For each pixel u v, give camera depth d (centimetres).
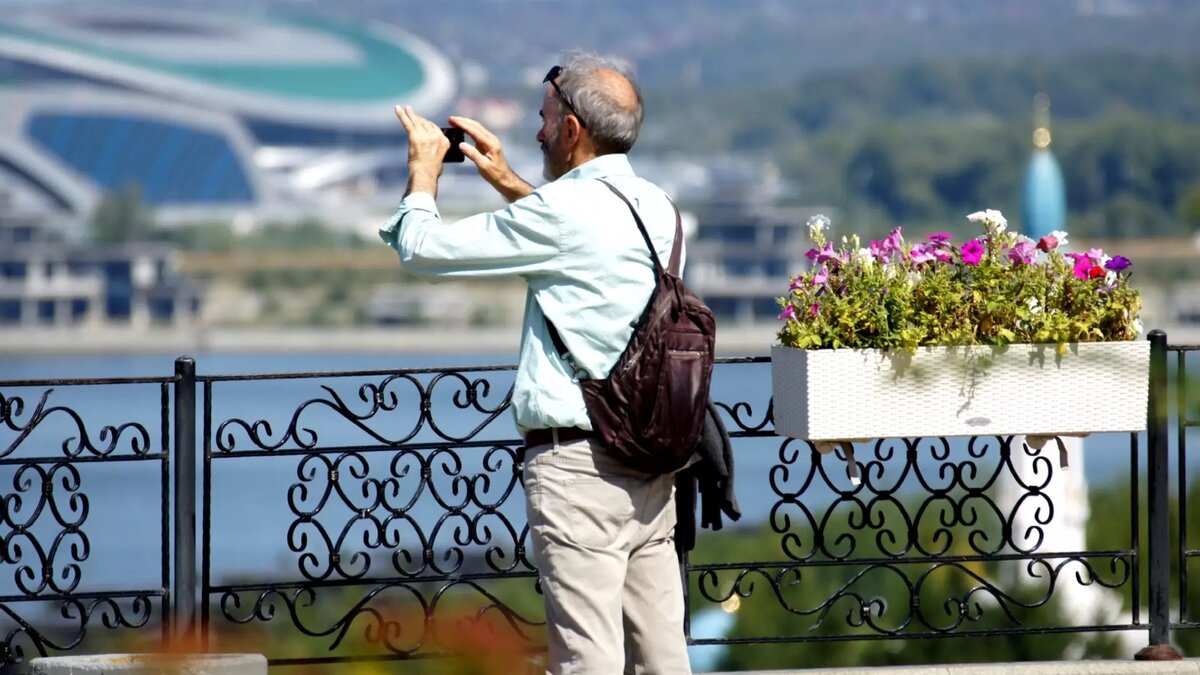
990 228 1620
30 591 1703
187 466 1697
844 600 4047
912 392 1555
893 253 1608
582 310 1268
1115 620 3594
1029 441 1630
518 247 1270
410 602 2089
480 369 1753
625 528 1302
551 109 1347
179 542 1692
